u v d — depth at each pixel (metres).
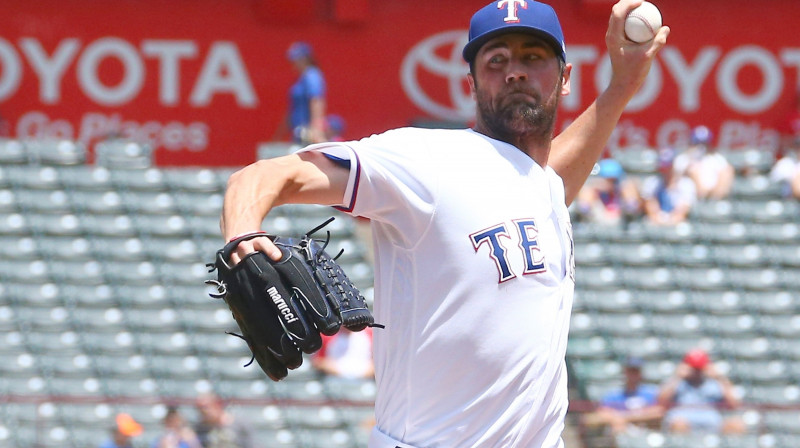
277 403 25.83
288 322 8.44
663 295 37.72
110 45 43.66
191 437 25.72
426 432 9.70
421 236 9.48
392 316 9.75
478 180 9.59
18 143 39.28
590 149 11.96
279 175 8.89
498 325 9.52
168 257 36.94
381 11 45.53
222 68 44.38
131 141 42.38
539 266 9.69
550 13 10.17
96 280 35.88
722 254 39.19
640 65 11.90
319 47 45.09
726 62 47.03
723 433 27.50
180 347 34.00
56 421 26.66
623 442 26.72
